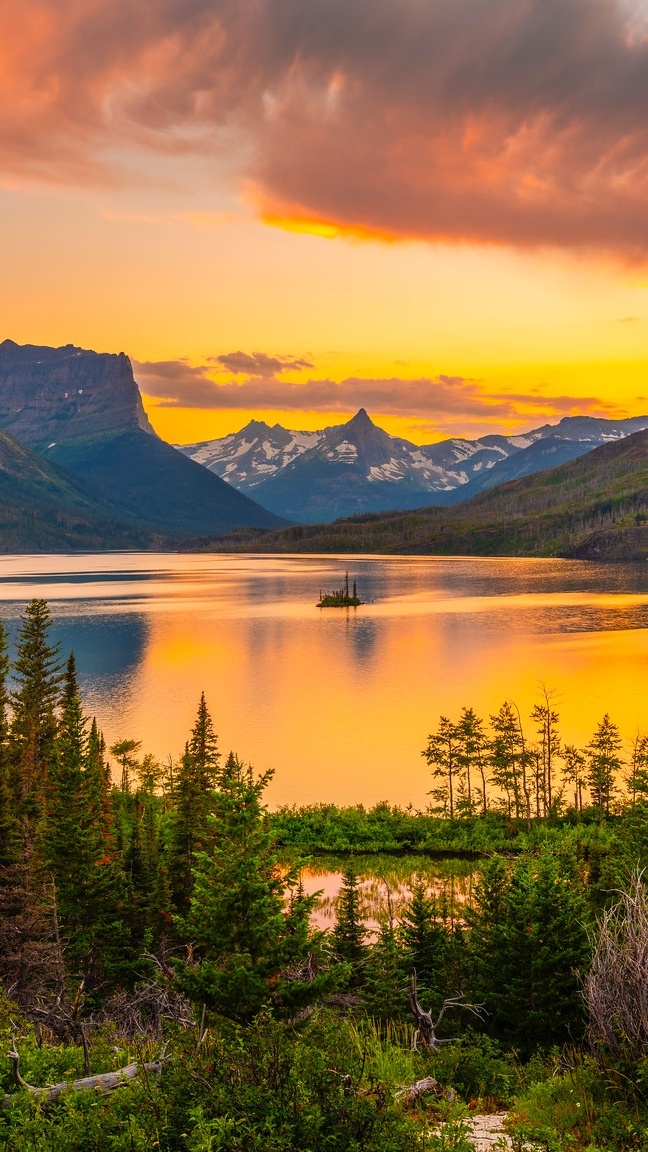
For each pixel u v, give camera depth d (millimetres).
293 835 65188
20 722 76938
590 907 28062
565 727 102688
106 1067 15195
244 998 17500
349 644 183000
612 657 155125
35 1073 14742
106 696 129375
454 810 72375
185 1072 11578
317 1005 18750
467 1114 13320
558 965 24625
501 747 77625
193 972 18016
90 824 48094
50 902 40031
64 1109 12359
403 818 69188
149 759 83500
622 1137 12219
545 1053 22516
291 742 99375
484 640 182125
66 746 50938
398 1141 10609
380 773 86188
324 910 48125
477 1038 21188
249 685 138125
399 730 105500
